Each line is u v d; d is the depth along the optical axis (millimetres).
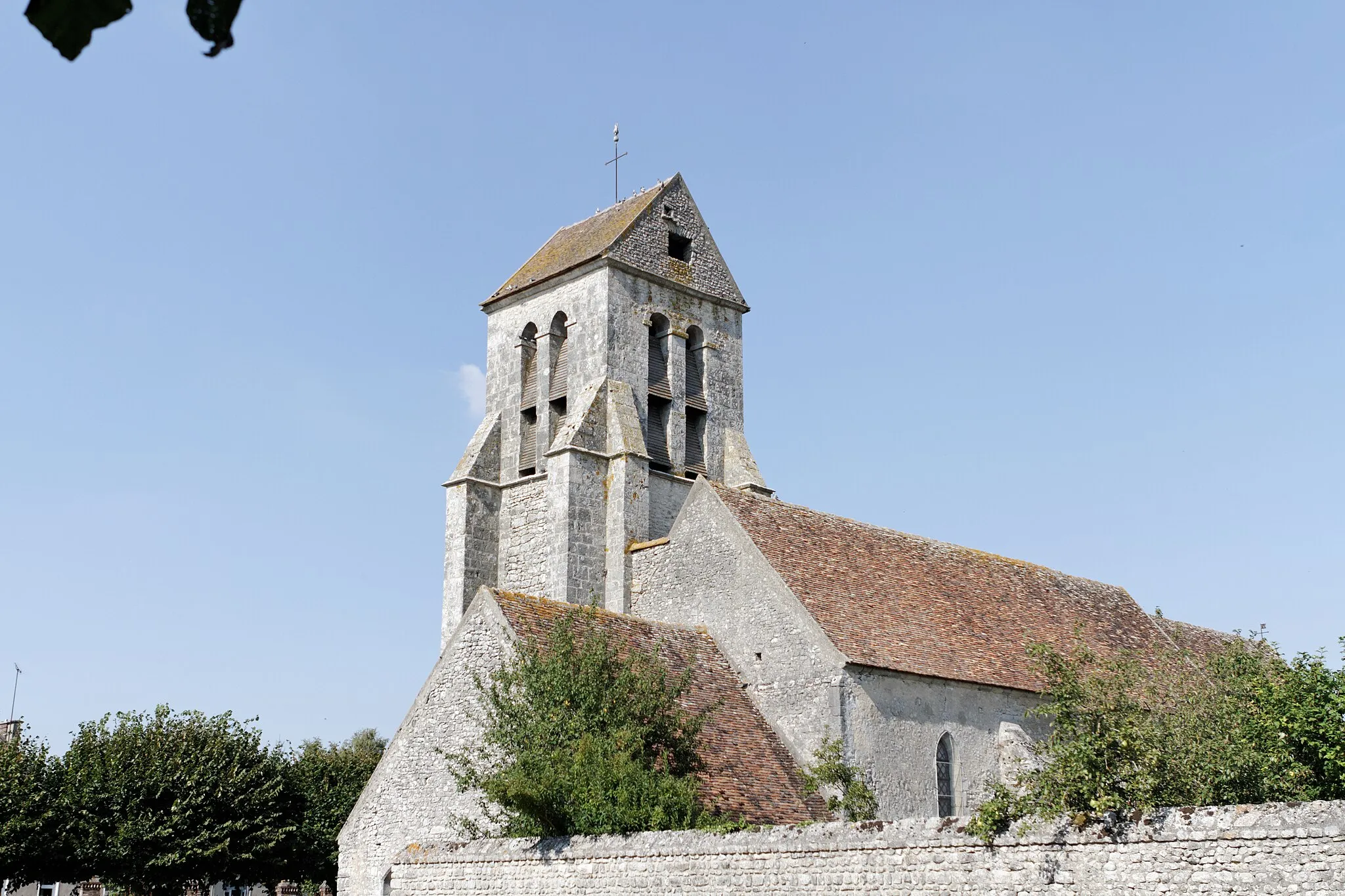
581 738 25484
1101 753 21578
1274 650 26906
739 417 45625
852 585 33875
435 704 31438
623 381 42125
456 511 42469
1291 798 22891
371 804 31953
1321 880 15781
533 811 24422
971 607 36406
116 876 39688
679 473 43094
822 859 20453
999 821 19016
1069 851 18062
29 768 39969
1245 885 16375
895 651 31516
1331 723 23547
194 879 41750
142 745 41688
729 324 46375
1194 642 43938
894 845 19781
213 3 3412
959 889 18969
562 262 44406
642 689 27094
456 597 41562
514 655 29609
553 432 42750
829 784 29094
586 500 39656
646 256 43969
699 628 34406
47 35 3490
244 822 41531
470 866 25234
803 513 36844
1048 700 34188
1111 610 42438
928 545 39469
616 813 23688
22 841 38000
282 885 60094
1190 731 23125
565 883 23484
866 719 30062
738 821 25406
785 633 31734
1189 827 17047
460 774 29844
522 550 41812
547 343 43719
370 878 31266
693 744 27297
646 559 37281
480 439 43562
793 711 30875
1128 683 23688
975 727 32281
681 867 22000
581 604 37344
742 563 33688
